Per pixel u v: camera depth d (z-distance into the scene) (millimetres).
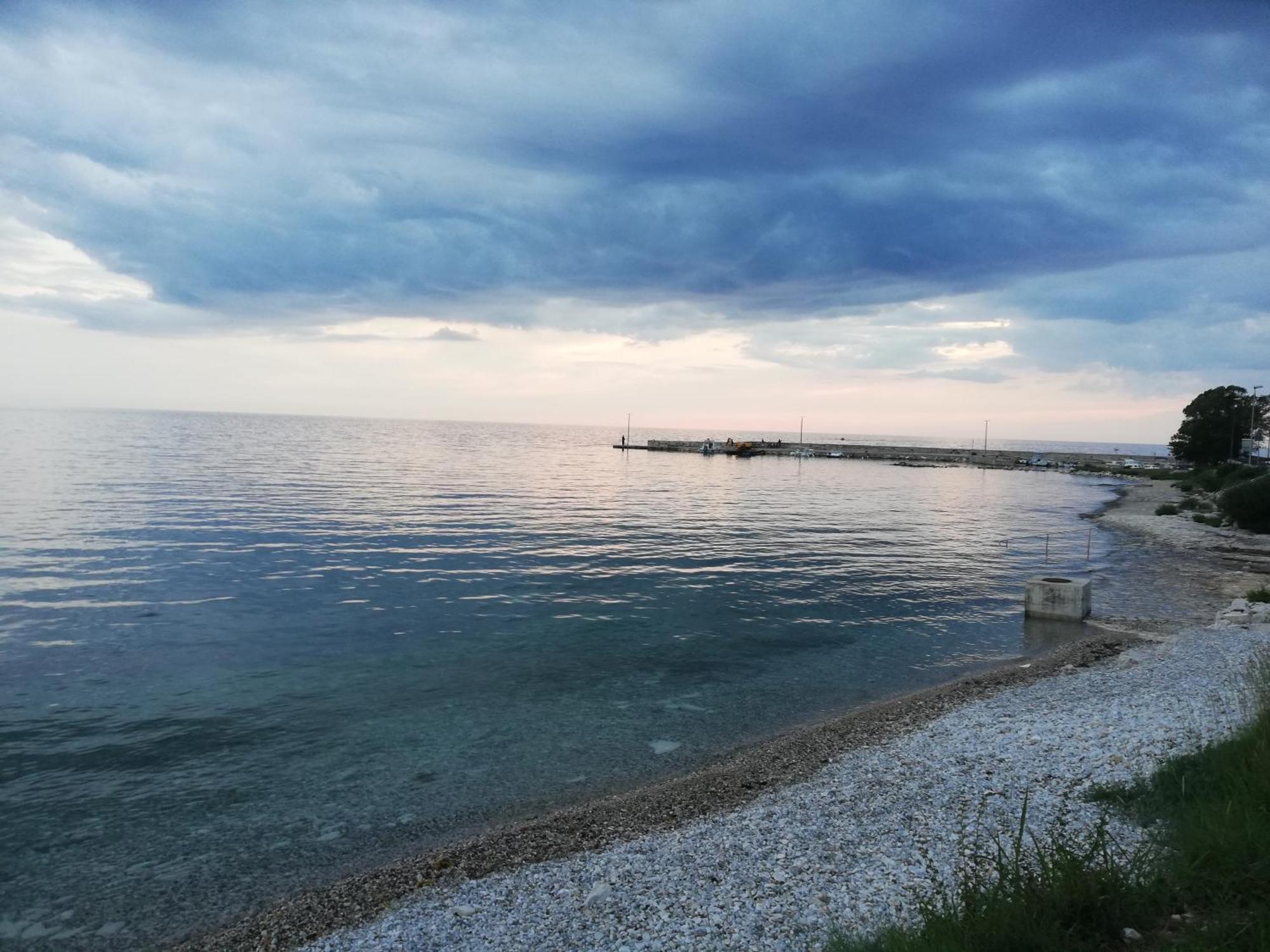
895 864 7824
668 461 130750
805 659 18391
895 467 127250
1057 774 9977
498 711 14398
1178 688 13727
